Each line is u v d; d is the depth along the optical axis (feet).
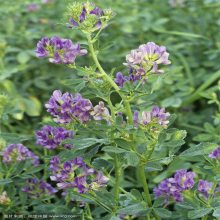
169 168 2.06
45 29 3.03
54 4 3.19
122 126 1.54
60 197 2.20
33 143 2.28
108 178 1.59
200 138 2.02
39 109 2.52
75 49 1.56
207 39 2.82
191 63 2.85
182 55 2.91
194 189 1.61
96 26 1.56
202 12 3.19
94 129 1.58
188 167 2.05
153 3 3.39
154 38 2.97
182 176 1.61
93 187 1.57
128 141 1.53
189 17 3.15
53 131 1.62
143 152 1.55
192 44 2.93
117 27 2.97
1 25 3.02
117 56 2.70
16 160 1.86
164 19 2.91
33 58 2.83
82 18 1.55
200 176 2.03
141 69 1.52
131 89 1.52
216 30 3.09
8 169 1.86
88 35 1.56
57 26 2.98
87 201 1.65
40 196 1.87
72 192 1.62
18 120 2.55
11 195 1.84
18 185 1.92
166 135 1.52
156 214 1.64
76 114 1.56
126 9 3.14
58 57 1.55
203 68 2.89
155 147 1.57
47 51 1.56
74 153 1.57
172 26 3.16
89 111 1.56
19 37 2.90
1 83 2.51
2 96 1.99
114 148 1.51
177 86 2.52
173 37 3.03
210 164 1.66
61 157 1.58
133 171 2.31
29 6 3.16
